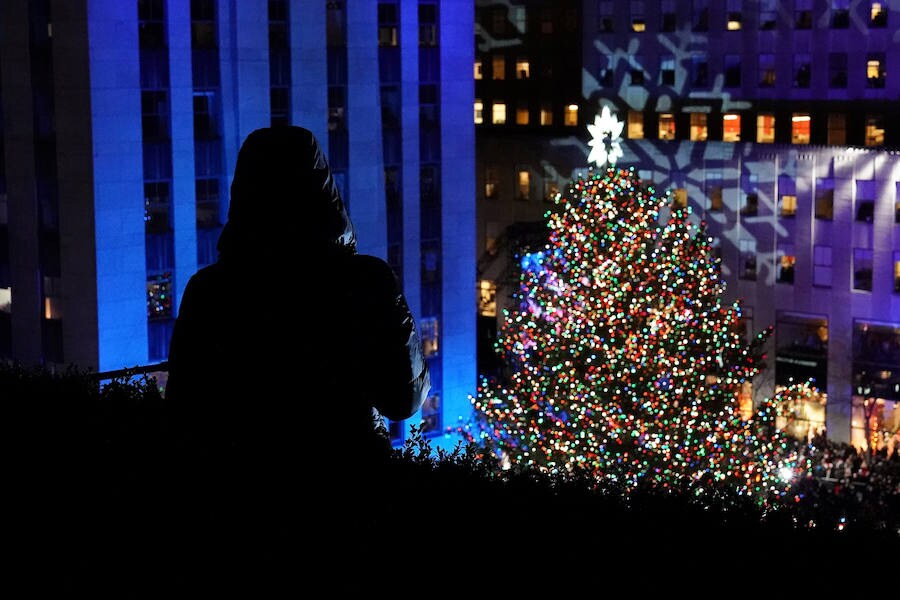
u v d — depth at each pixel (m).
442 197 59.94
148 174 50.88
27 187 51.41
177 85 51.00
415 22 58.03
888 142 74.19
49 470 8.46
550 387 43.84
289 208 7.52
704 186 76.31
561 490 8.21
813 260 72.94
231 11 52.44
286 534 7.39
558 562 7.41
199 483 7.71
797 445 60.03
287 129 7.61
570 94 87.12
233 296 7.57
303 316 7.47
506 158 83.50
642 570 7.48
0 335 53.81
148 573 7.42
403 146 58.38
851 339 72.12
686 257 46.53
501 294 83.44
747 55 78.50
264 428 7.57
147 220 51.25
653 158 78.06
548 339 44.81
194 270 52.38
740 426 43.00
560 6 87.06
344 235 7.72
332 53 55.84
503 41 89.94
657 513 8.09
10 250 52.53
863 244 71.06
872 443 69.88
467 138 60.38
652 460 40.62
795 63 76.81
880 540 8.02
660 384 43.06
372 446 7.69
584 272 46.03
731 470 40.94
